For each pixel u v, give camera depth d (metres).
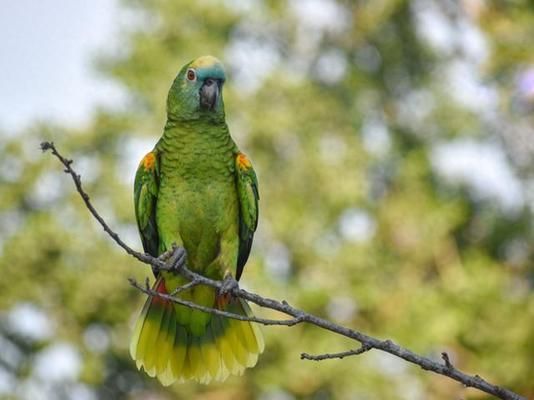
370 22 19.58
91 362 17.66
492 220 18.83
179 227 9.80
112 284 17.41
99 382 17.66
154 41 18.95
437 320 16.86
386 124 19.34
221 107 9.91
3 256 17.73
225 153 9.85
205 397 17.34
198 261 9.90
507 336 16.81
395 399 16.64
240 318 7.85
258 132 18.28
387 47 19.55
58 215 17.89
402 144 19.14
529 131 18.58
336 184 18.12
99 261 17.48
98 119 18.36
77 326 17.78
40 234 17.62
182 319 9.55
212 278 9.96
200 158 9.78
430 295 17.31
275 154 18.53
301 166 18.25
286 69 19.31
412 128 19.33
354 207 18.20
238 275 10.18
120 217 17.78
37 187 18.17
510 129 18.67
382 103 19.44
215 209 9.80
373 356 16.95
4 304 17.66
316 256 17.89
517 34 18.19
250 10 19.48
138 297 17.56
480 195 19.03
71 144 18.31
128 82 18.52
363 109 19.25
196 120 9.85
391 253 18.31
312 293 17.25
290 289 17.31
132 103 18.62
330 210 18.12
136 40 18.89
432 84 19.39
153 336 9.54
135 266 17.45
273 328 16.92
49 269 17.72
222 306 9.55
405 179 18.73
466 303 17.12
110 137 18.39
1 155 18.27
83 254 17.66
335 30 19.84
